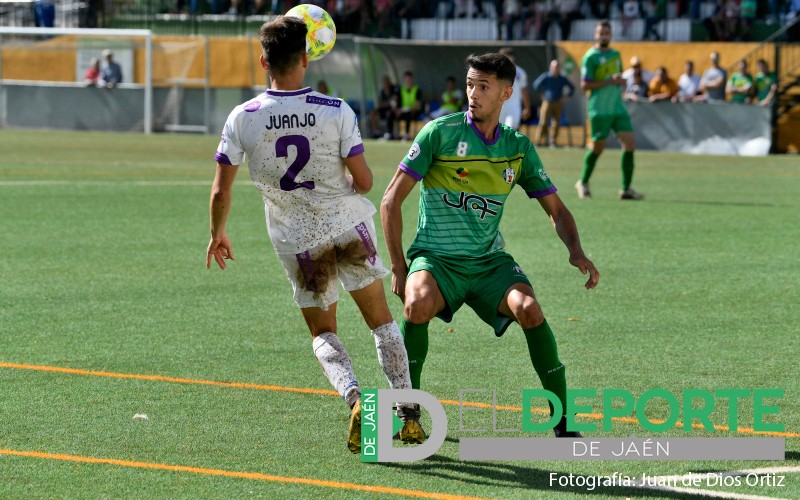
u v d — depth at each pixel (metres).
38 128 110.88
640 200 51.66
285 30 15.98
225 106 106.25
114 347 22.61
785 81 89.81
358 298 16.75
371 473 15.36
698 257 34.88
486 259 17.16
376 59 99.94
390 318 16.83
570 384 20.05
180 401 18.78
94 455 15.96
